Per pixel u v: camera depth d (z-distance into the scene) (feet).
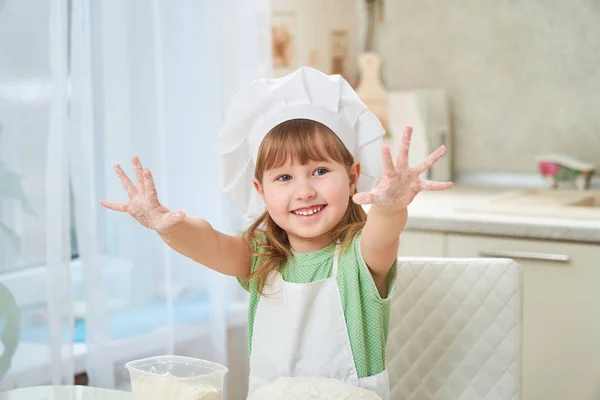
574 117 8.65
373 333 4.07
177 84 6.43
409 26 9.56
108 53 5.99
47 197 5.36
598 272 6.53
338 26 9.35
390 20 9.67
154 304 6.43
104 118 6.02
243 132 4.39
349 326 4.04
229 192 4.64
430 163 3.40
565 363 6.79
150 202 3.72
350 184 4.30
